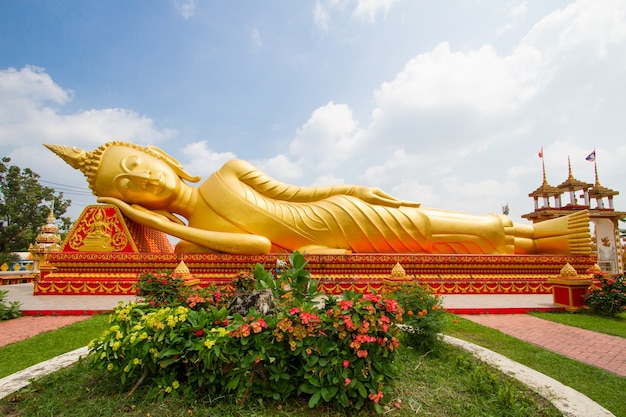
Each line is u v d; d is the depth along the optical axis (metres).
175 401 3.63
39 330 7.12
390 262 11.63
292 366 3.79
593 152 20.67
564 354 5.82
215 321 4.01
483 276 11.89
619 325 7.73
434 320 5.50
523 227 13.45
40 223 28.58
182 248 12.53
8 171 28.69
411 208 12.73
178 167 12.92
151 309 4.63
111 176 11.86
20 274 16.36
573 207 19.66
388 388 3.77
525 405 3.75
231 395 3.68
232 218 12.05
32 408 3.58
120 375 4.04
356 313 3.62
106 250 11.68
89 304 9.38
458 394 4.05
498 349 5.84
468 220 12.62
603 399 4.05
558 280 9.50
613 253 19.75
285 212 12.22
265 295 4.62
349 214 12.15
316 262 11.38
